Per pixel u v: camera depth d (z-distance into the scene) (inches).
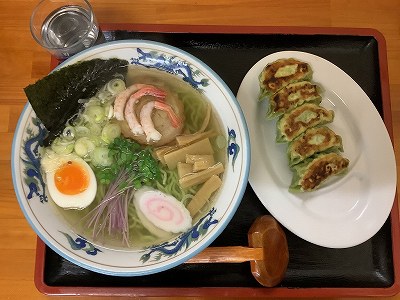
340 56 15.5
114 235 13.3
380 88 15.3
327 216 13.9
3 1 16.0
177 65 13.4
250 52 15.4
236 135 12.8
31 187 12.4
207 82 13.2
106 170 13.8
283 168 14.5
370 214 13.9
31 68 15.5
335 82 14.9
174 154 13.4
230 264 13.7
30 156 12.6
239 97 14.5
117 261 12.3
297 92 14.3
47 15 15.2
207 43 15.4
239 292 13.5
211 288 13.5
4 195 14.5
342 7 16.2
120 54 13.2
